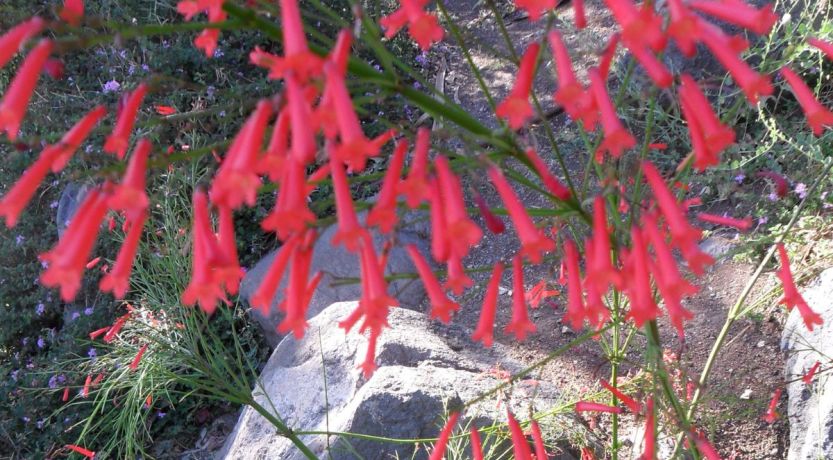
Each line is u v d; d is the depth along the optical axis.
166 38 0.90
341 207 0.23
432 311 0.26
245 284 0.75
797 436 0.49
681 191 0.34
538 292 0.40
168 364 0.61
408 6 0.23
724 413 0.49
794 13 0.78
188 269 0.62
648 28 0.21
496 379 0.54
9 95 0.22
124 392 0.70
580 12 0.24
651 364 0.30
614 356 0.41
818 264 0.56
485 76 1.00
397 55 0.99
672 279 0.24
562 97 0.23
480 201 0.26
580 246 0.36
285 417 0.56
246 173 0.21
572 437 0.50
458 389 0.52
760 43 0.75
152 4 0.92
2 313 0.81
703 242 0.68
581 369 0.61
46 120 0.81
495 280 0.28
